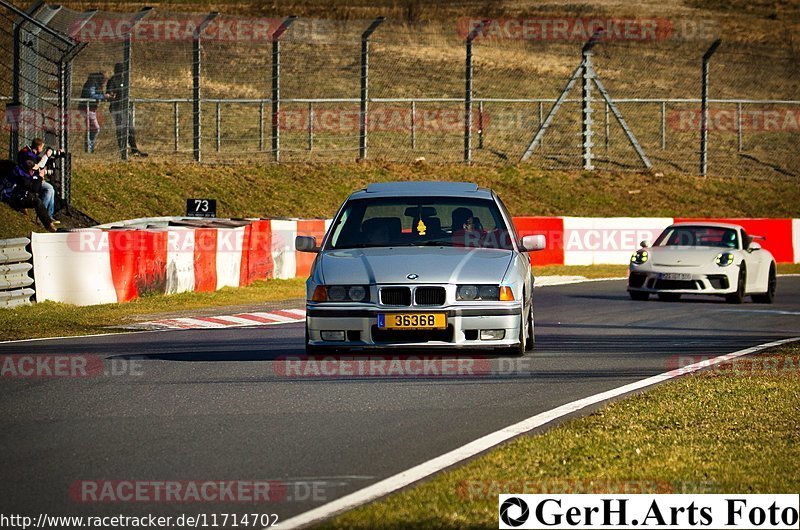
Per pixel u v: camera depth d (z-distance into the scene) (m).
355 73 141.25
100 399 30.08
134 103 105.69
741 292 64.12
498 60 156.25
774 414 27.59
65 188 82.38
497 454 22.67
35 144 77.31
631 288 65.19
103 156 98.88
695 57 169.25
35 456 23.03
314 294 35.75
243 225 77.81
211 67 133.62
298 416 27.59
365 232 38.97
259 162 107.31
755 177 125.19
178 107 118.81
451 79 145.25
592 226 95.06
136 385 32.44
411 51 153.88
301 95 131.00
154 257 62.25
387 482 20.66
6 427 26.17
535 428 26.00
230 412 28.09
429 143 120.38
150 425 26.39
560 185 116.00
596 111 137.00
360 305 35.16
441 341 35.19
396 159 114.50
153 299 60.88
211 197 98.25
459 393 31.08
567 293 70.25
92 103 99.62
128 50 98.38
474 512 18.20
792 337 46.50
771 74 164.50
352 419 27.20
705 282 63.25
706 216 115.06
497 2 186.25
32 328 48.31
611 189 117.06
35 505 19.27
